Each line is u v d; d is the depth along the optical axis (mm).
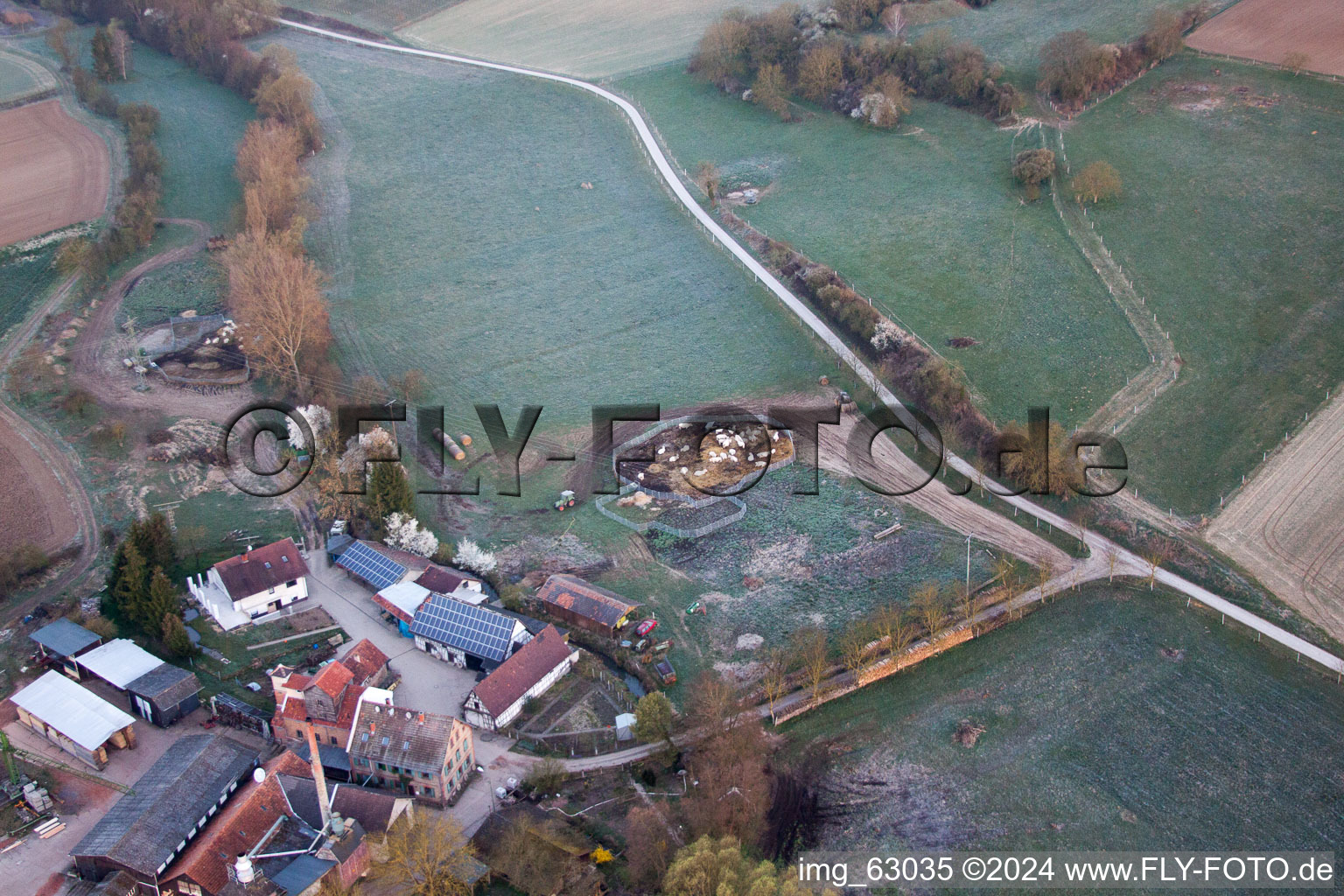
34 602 135250
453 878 96938
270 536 148000
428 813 107625
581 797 110250
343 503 150125
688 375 179125
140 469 160500
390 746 109250
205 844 98875
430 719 109562
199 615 134625
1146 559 139250
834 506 151500
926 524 147250
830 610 134250
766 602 136000
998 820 108250
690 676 125688
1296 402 157500
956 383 163000
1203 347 169625
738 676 125250
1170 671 124000
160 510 152500
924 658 127438
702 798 105062
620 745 116625
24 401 175375
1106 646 127562
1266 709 118938
